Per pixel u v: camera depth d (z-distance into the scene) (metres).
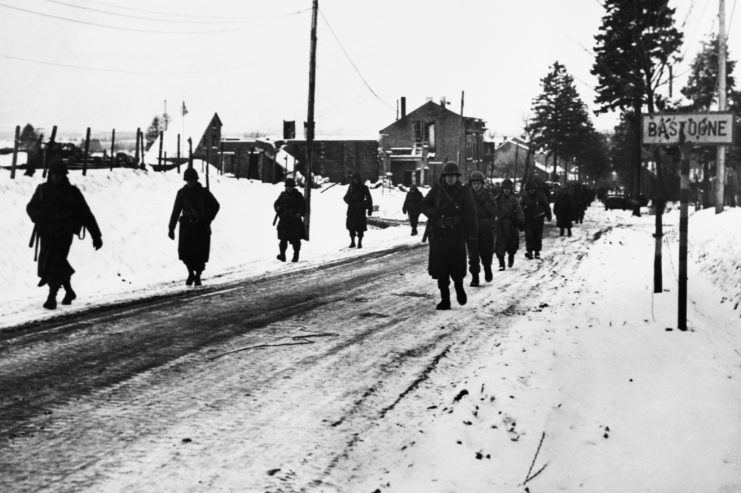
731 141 8.17
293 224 16.95
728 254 12.34
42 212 9.88
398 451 4.78
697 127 8.26
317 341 8.06
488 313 9.98
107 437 4.84
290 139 77.44
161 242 17.16
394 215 43.06
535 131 89.81
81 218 10.24
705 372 6.59
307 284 12.97
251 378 6.45
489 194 13.49
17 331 8.30
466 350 7.67
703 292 11.30
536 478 4.39
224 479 4.20
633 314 9.38
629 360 7.05
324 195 38.44
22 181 16.77
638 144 46.03
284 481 4.21
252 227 22.08
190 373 6.57
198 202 12.59
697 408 5.59
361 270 15.27
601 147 107.94
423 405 5.73
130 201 19.14
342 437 4.98
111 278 13.70
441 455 4.65
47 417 5.23
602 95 42.97
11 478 4.12
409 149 79.75
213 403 5.68
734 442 4.95
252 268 15.62
